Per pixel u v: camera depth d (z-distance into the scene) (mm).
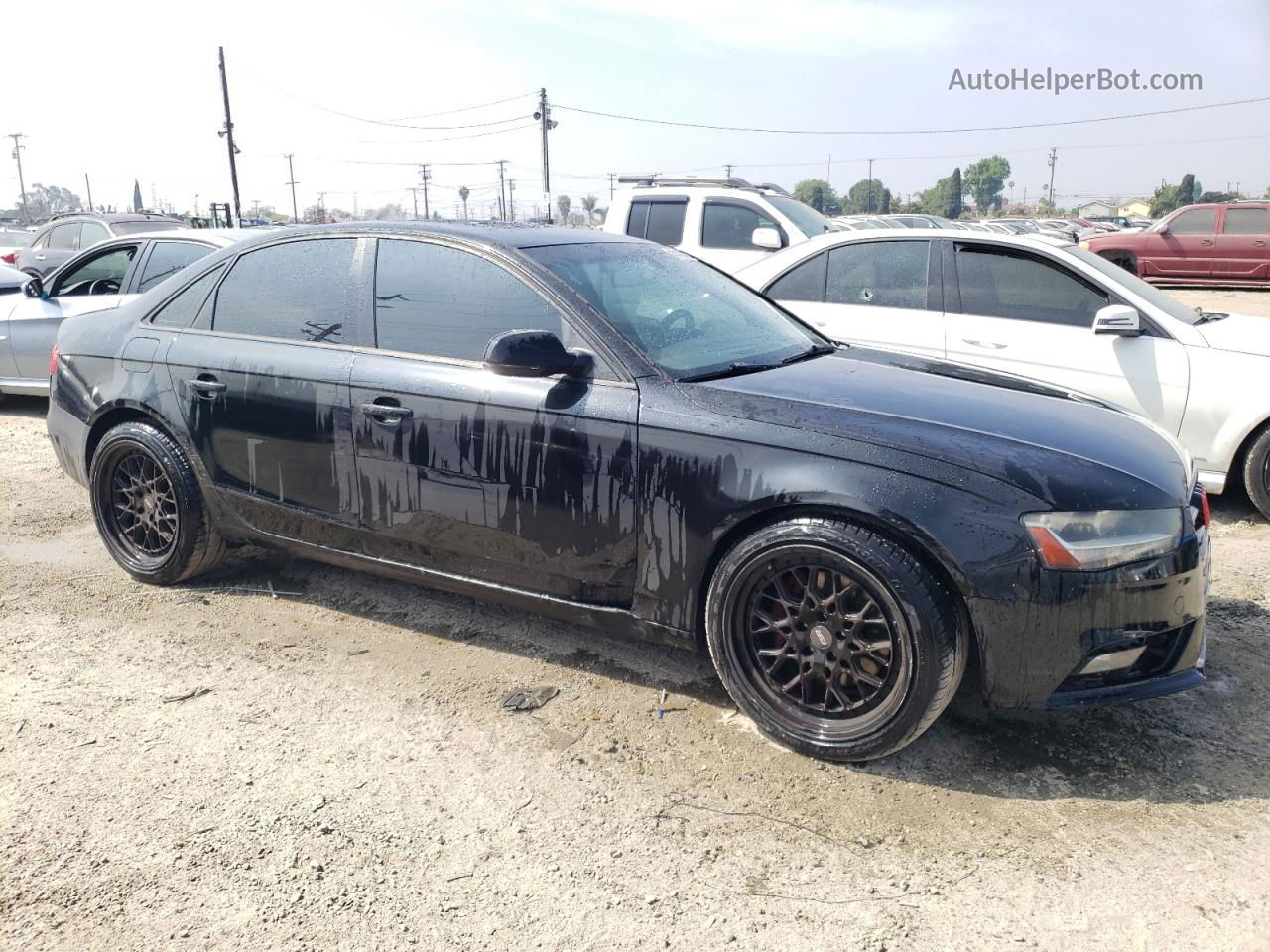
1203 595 2920
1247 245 19594
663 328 3488
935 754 3041
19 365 8227
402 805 2773
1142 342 5387
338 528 3807
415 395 3506
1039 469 2781
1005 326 5723
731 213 9852
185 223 18016
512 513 3363
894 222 24281
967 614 2799
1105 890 2424
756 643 3088
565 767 2977
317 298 3889
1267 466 5227
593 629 3414
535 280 3438
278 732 3160
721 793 2844
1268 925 2293
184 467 4168
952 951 2225
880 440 2863
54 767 2943
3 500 5789
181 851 2568
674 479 3062
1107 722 3234
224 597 4281
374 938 2271
